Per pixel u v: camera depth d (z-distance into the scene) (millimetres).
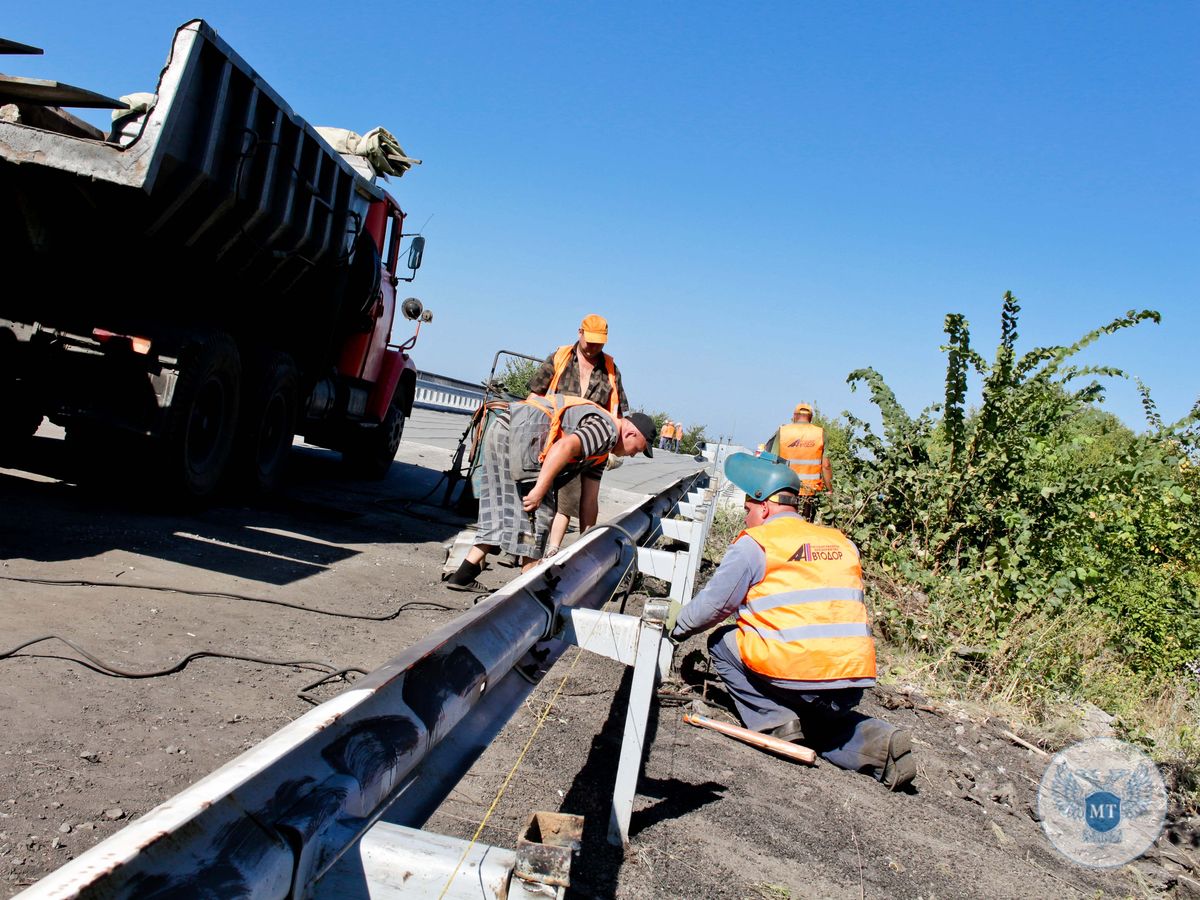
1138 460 10062
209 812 1291
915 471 9688
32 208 6582
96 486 7926
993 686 7445
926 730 6020
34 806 2770
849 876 3615
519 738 4191
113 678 3889
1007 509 9359
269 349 8922
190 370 7188
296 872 1413
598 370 6832
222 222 7309
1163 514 10375
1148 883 4320
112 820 2805
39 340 6914
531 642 3102
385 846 1585
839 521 9711
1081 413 10883
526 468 6172
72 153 6129
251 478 8898
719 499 14422
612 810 3385
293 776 1542
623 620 3445
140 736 3406
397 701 2020
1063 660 8117
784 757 4848
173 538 6613
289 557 6848
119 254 6992
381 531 8844
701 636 7352
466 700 2410
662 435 46188
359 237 10523
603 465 6637
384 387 12211
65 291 7125
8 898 2283
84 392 6980
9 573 4973
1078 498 9547
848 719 4883
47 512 6574
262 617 5184
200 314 7914
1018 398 9328
